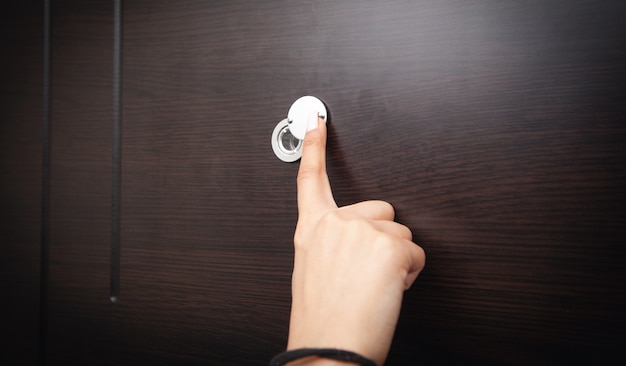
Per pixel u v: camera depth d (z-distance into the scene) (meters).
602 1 0.29
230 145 0.37
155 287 0.39
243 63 0.37
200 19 0.38
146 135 0.40
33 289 0.43
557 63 0.30
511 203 0.31
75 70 0.42
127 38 0.40
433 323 0.32
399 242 0.27
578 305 0.30
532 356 0.30
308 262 0.28
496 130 0.31
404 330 0.33
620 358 0.29
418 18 0.33
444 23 0.32
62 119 0.42
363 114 0.34
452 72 0.32
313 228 0.29
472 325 0.32
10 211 0.44
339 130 0.34
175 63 0.39
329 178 0.35
